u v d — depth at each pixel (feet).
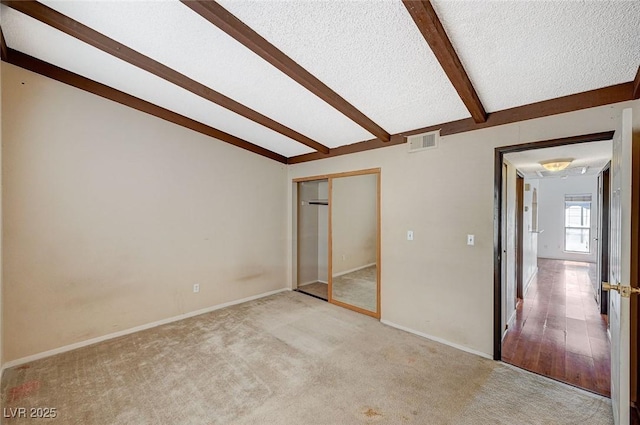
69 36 7.60
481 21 5.57
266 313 12.89
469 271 9.36
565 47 5.97
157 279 11.53
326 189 17.85
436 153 10.18
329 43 6.81
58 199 9.30
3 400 6.97
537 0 4.97
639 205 6.66
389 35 6.41
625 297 5.27
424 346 9.71
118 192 10.55
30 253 8.82
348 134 12.35
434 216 10.21
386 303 11.73
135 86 10.09
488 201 8.96
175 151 12.01
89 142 9.90
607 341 9.98
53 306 9.22
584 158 11.69
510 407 6.72
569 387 7.45
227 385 7.59
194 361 8.78
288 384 7.63
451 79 7.05
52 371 8.23
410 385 7.56
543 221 28.14
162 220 11.66
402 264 11.18
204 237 12.97
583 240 26.53
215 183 13.35
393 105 9.36
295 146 14.65
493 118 8.82
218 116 11.96
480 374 8.04
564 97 7.65
